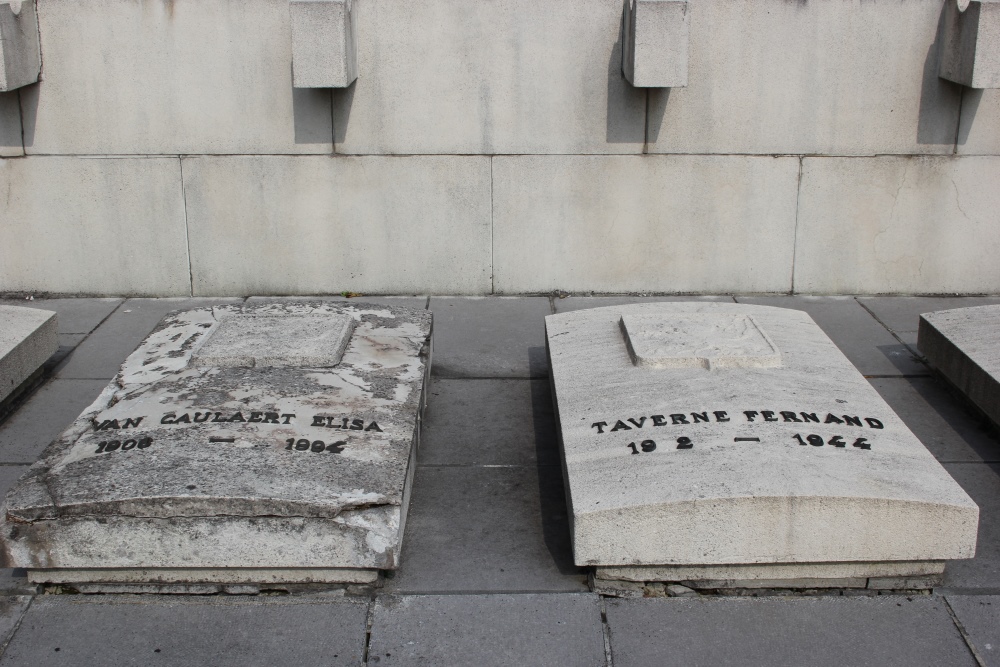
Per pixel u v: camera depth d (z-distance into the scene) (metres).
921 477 4.46
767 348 5.49
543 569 4.66
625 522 4.31
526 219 7.73
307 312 6.36
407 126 7.52
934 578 4.52
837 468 4.48
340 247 7.79
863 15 7.29
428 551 4.79
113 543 4.38
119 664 4.12
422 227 7.75
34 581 4.54
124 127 7.52
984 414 5.93
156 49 7.36
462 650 4.18
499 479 5.40
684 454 4.59
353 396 5.23
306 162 7.60
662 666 4.10
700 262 7.85
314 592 4.53
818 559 4.39
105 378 6.54
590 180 7.64
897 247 7.81
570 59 7.38
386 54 7.38
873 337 7.16
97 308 7.68
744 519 4.30
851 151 7.59
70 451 4.71
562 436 4.91
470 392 6.38
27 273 7.84
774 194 7.68
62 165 7.59
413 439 5.11
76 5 7.25
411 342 6.03
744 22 7.30
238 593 4.54
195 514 4.32
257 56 7.37
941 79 7.41
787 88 7.45
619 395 5.17
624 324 5.88
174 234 7.76
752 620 4.35
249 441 4.71
